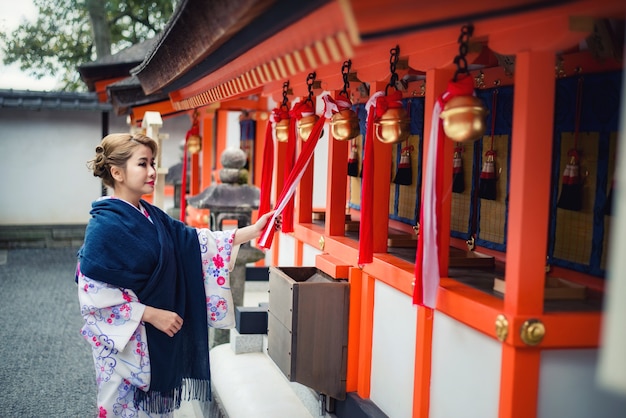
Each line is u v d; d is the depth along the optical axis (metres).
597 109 2.59
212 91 4.28
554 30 1.99
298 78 4.29
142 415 3.37
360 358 3.50
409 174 4.26
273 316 3.84
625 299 1.18
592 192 2.61
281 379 4.57
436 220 2.44
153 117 6.27
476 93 3.44
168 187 12.84
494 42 2.25
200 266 3.62
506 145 3.23
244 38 2.49
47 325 7.56
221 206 5.60
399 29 1.50
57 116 14.27
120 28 22.41
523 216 2.12
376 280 3.40
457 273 2.92
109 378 3.31
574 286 2.47
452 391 2.58
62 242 14.16
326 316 3.48
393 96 2.73
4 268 11.27
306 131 3.55
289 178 3.60
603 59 2.29
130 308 3.27
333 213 4.11
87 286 3.25
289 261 5.41
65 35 22.56
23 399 5.26
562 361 2.18
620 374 1.18
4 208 14.14
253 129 8.27
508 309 2.18
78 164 14.52
